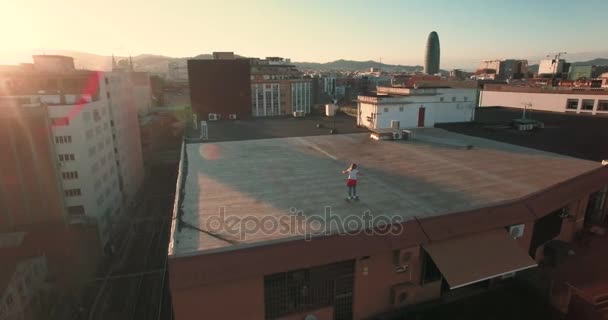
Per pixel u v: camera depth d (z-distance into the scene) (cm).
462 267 1408
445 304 1585
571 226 2089
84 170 4606
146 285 4184
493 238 1579
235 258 1217
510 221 1625
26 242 4194
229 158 2598
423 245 1466
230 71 7088
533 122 3866
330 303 1409
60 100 4566
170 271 1158
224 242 1282
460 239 1535
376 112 3969
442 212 1556
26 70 5181
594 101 4994
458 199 1720
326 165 2372
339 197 1752
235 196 1773
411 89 4166
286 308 1345
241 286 1234
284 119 4988
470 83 5644
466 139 3328
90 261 4578
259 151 2842
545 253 1919
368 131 3869
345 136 3531
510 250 1534
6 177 4253
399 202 1680
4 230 4344
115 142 6009
